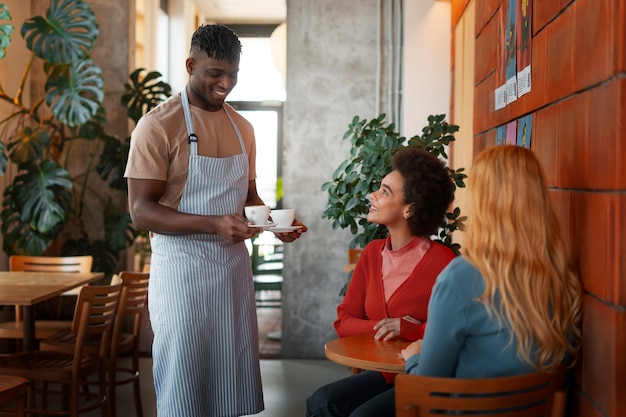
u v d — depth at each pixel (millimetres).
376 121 4137
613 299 1833
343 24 6387
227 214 2711
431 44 6352
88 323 3941
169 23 9969
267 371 6004
